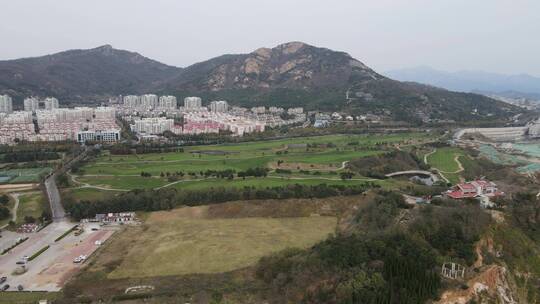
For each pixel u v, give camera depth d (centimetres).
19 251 19662
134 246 19700
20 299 15138
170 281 15975
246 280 15800
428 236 15638
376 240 15500
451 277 13550
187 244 19600
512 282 14100
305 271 14775
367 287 13238
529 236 16850
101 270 17175
